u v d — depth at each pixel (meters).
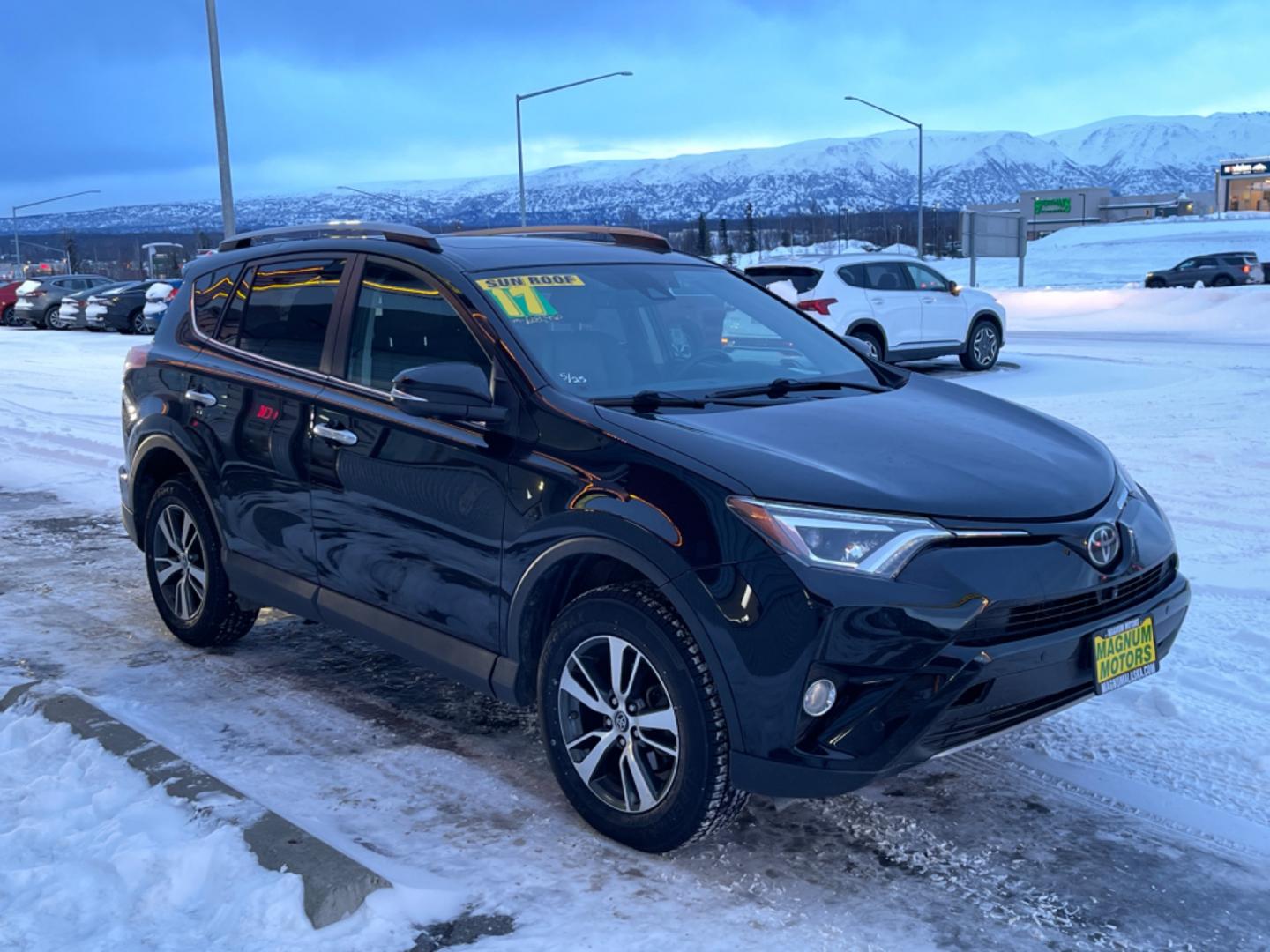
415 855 3.50
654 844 3.43
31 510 8.62
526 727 4.49
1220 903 3.22
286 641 5.52
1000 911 3.18
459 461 3.85
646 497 3.35
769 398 4.02
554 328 4.06
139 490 5.55
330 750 4.27
